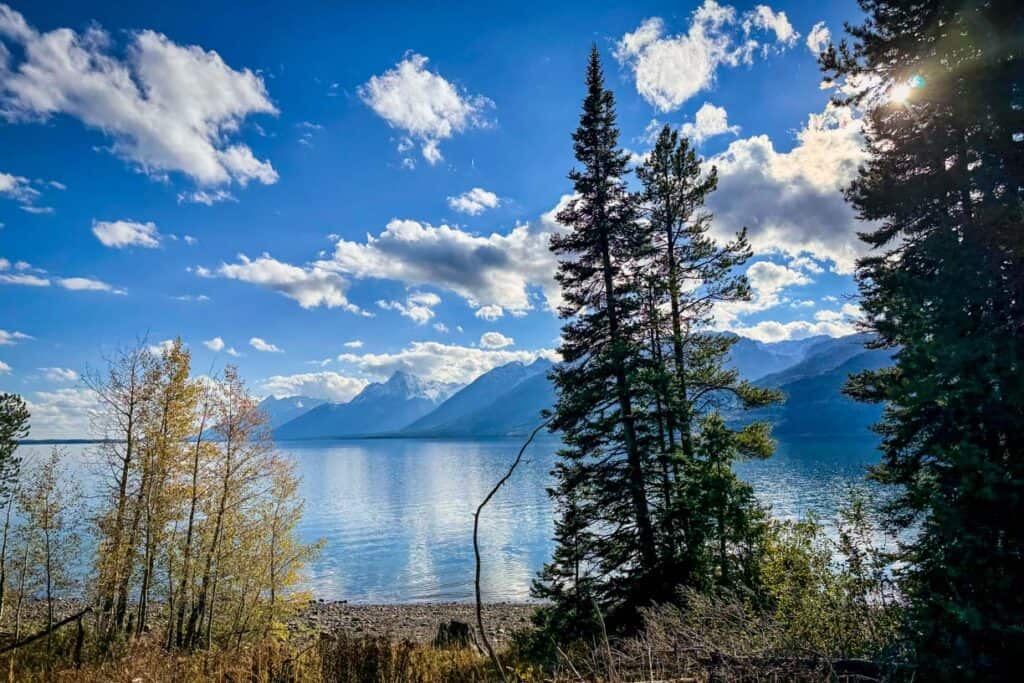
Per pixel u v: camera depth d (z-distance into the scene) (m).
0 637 16.44
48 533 19.02
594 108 18.89
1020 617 3.81
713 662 5.79
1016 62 6.46
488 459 189.12
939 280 4.76
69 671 10.27
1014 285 4.73
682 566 13.89
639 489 15.47
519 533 57.03
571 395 17.00
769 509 15.12
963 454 4.11
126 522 20.45
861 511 7.35
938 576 4.49
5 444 18.78
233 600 22.70
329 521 70.12
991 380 4.27
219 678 8.97
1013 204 5.55
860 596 6.45
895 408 11.14
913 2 9.98
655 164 20.80
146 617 21.78
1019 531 4.02
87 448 20.38
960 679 4.13
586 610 14.38
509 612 32.84
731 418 18.52
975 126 7.23
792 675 5.27
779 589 7.86
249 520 22.97
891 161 11.15
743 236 19.16
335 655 9.42
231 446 22.50
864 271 12.51
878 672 4.76
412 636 26.50
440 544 54.56
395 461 197.25
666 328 18.48
